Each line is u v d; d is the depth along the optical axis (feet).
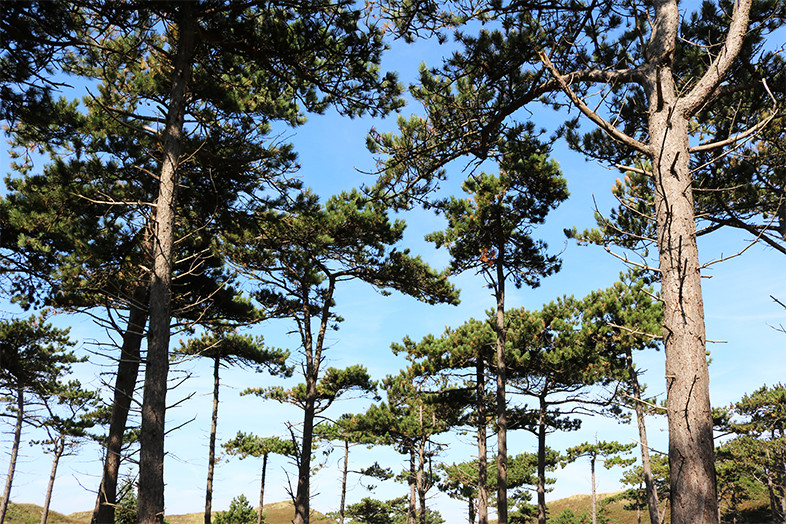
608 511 165.48
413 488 90.12
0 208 40.88
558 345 63.72
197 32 24.95
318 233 48.37
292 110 39.04
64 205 37.06
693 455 14.73
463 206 50.49
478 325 70.23
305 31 25.54
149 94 35.96
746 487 132.16
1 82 23.20
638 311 59.62
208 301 45.19
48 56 23.34
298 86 30.04
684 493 14.62
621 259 17.35
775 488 124.67
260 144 36.04
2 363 66.13
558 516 135.74
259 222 42.06
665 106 17.94
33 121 25.52
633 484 119.44
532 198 48.83
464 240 52.85
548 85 23.15
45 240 42.01
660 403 59.52
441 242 53.42
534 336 64.28
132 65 35.60
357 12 25.31
